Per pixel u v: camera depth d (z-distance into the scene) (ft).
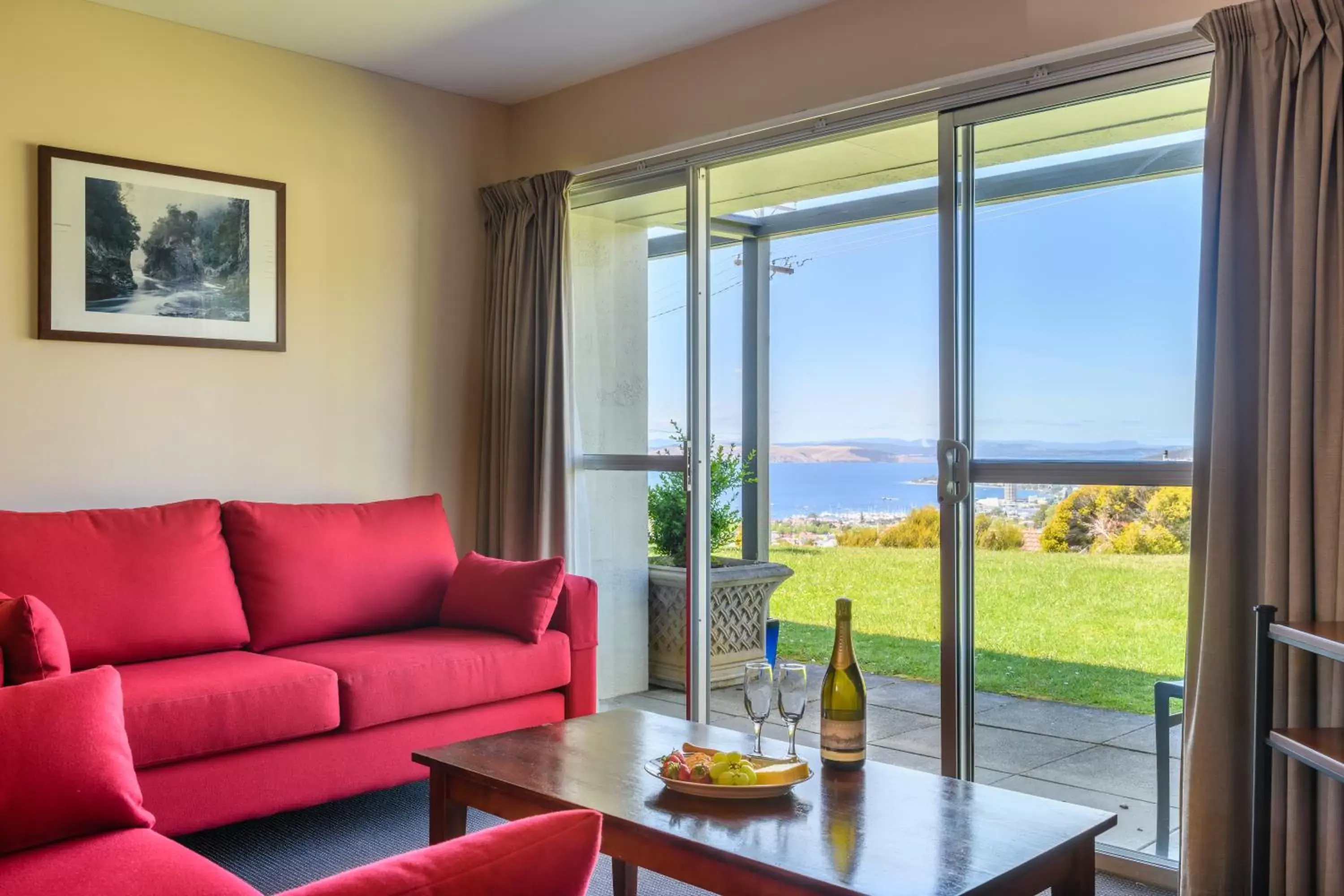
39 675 7.75
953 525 11.06
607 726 9.03
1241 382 8.89
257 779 9.88
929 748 14.47
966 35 10.89
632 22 12.65
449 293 15.40
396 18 12.61
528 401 14.98
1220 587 8.76
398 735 10.94
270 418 13.57
